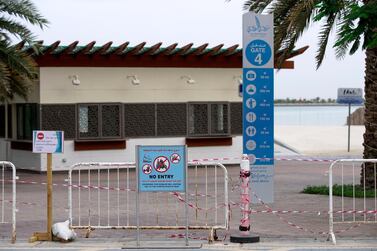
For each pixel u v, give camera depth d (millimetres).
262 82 14102
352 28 13680
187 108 28562
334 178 23719
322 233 12727
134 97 27797
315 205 16438
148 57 27734
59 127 26641
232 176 24875
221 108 29125
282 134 43094
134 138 27797
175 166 11781
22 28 21031
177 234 12875
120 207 16422
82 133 27016
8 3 20938
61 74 26625
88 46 25766
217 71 29000
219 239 12305
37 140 12078
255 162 14164
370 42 13648
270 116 14148
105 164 12484
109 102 27391
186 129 28562
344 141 40656
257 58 14094
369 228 13305
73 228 12484
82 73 26922
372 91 18016
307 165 29578
